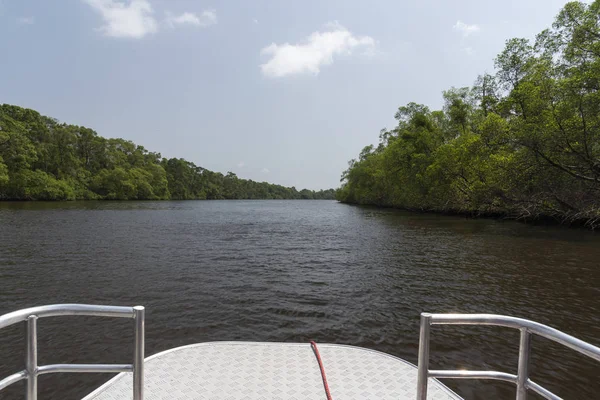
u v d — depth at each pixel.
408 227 26.89
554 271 11.16
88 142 92.81
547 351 5.39
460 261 12.89
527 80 25.80
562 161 22.02
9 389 4.37
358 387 2.68
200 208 63.69
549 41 26.38
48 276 10.08
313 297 8.28
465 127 40.66
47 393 4.15
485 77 34.69
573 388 4.41
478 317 1.66
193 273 10.65
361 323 6.66
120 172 89.81
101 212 41.19
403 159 48.66
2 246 15.45
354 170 84.88
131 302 7.79
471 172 30.59
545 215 27.84
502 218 33.25
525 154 22.83
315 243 17.75
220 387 2.64
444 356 5.26
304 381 2.76
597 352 1.25
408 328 6.41
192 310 7.27
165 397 2.49
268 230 24.44
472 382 4.46
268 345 3.37
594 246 16.44
